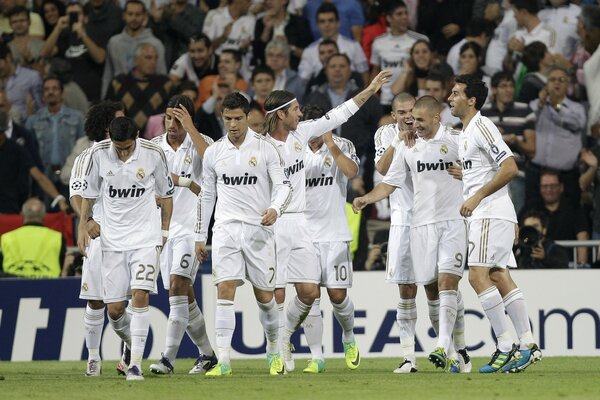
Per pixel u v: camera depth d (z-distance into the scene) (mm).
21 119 55906
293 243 32062
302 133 31625
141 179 28469
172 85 55125
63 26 57031
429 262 31172
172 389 24844
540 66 52594
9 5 57375
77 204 30484
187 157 32219
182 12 57094
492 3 55781
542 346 40750
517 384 25703
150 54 54906
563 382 26281
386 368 35125
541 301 40844
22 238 44531
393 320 41062
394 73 55344
